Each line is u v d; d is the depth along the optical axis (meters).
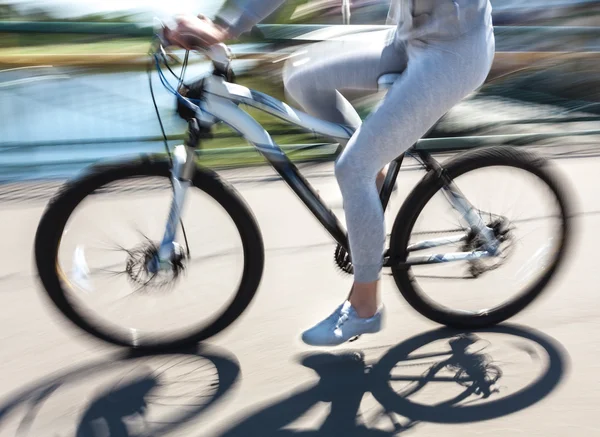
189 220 2.44
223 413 2.09
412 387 2.21
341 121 2.26
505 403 2.14
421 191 2.32
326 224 2.24
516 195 2.50
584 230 3.28
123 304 2.36
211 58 2.00
